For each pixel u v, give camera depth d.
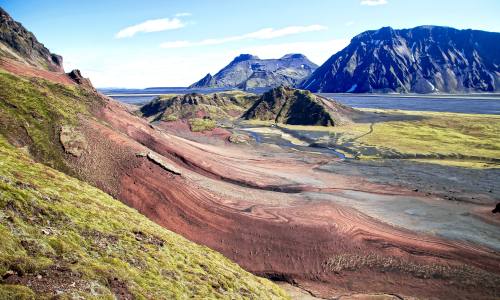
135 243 31.20
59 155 58.72
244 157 104.50
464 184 81.19
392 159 107.75
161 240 35.75
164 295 24.58
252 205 63.75
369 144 128.75
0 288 16.59
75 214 30.77
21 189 29.78
